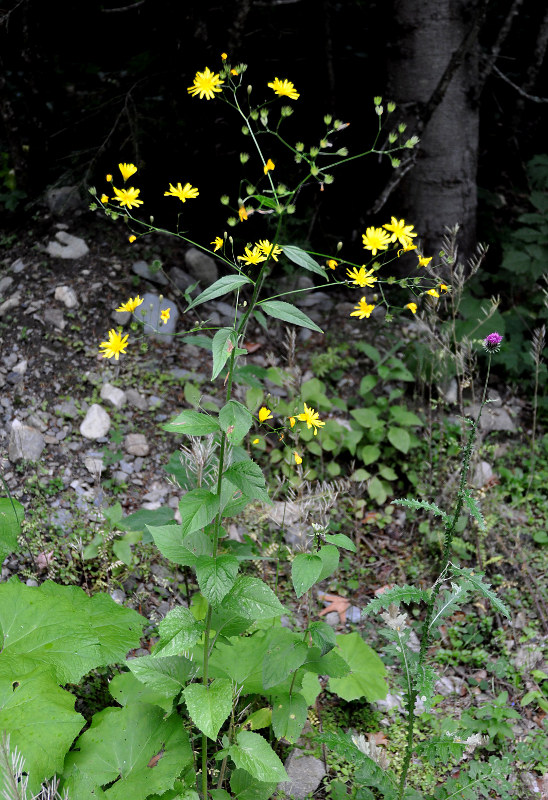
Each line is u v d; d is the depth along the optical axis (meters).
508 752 2.88
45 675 2.34
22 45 4.89
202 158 5.02
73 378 4.10
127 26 5.58
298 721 2.48
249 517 3.55
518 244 5.10
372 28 5.53
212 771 2.50
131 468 3.80
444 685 3.19
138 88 4.95
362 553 3.80
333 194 5.50
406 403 4.44
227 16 4.62
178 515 3.59
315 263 1.96
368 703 3.05
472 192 5.06
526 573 3.67
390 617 2.36
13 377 4.02
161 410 4.09
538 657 3.26
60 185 4.98
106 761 2.26
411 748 2.39
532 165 5.05
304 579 2.20
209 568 2.01
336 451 4.06
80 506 3.50
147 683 2.16
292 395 4.11
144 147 4.95
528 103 6.41
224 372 3.72
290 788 2.68
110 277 4.59
